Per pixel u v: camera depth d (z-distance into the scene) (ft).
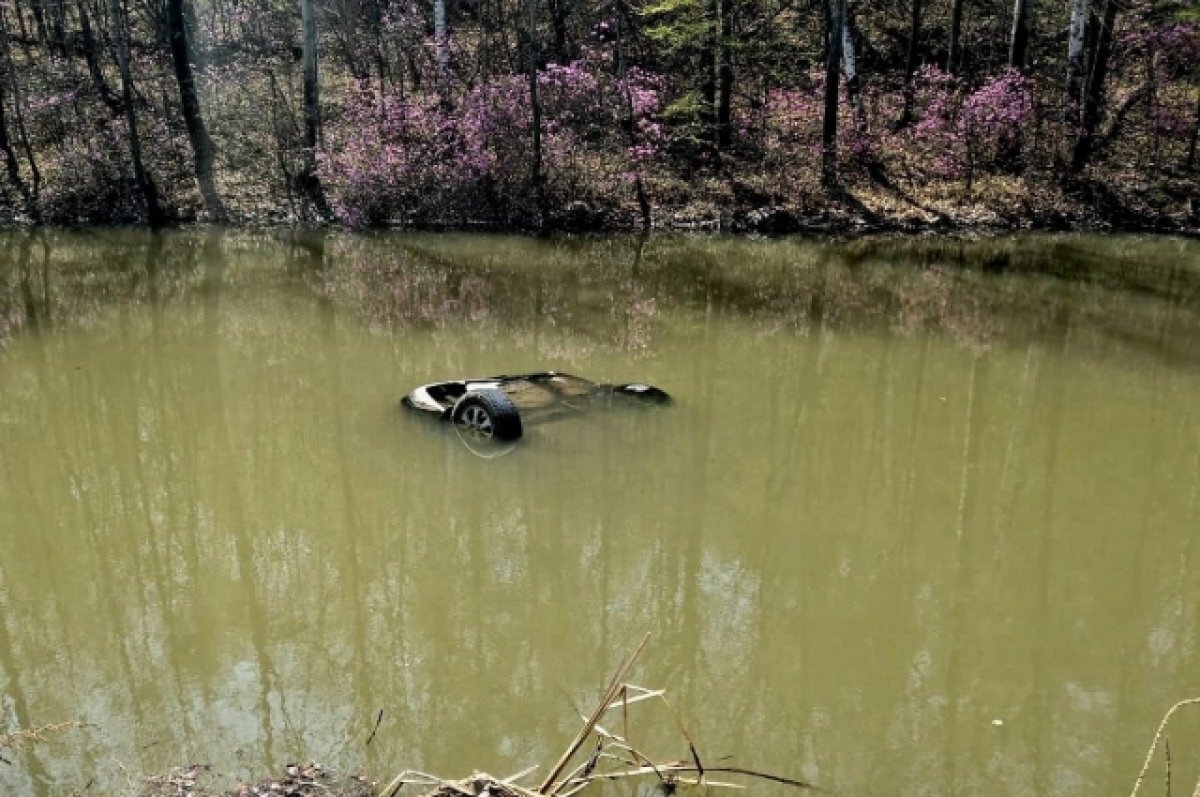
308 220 60.54
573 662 15.66
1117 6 67.05
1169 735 13.89
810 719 14.15
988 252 53.62
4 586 18.04
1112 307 41.29
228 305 40.29
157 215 59.93
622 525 20.34
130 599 17.66
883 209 62.08
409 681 15.06
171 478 23.03
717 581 18.29
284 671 15.31
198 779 12.57
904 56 84.53
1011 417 27.66
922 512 21.31
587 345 34.65
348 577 18.40
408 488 21.90
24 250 51.90
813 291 44.16
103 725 13.76
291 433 25.49
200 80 73.72
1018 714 14.37
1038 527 20.65
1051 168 65.36
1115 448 25.31
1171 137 68.28
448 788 11.69
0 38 69.77
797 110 73.67
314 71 62.80
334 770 12.79
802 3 87.66
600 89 69.51
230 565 18.93
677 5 67.15
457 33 84.07
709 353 33.94
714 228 60.49
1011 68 65.87
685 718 14.10
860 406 28.53
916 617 17.10
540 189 61.93
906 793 12.54
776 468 23.52
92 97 68.74
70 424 26.55
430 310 39.81
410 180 61.87
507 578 18.34
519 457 23.38
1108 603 17.63
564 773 12.72
